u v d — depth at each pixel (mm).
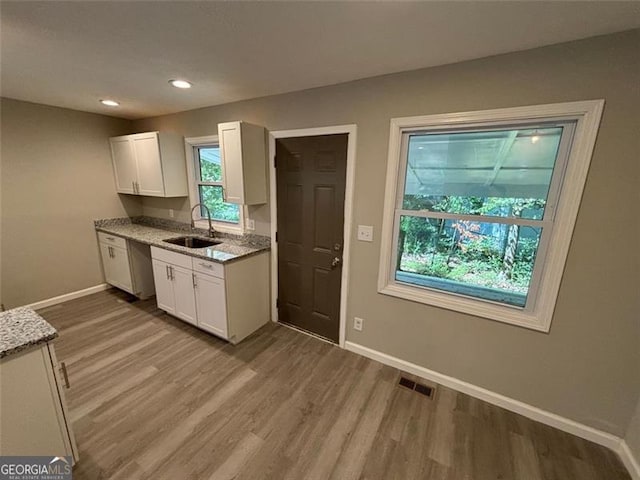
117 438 1584
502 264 1853
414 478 1428
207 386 2018
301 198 2514
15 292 3006
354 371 2219
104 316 3012
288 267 2752
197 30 1398
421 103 1834
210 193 3324
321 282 2566
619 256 1450
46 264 3189
